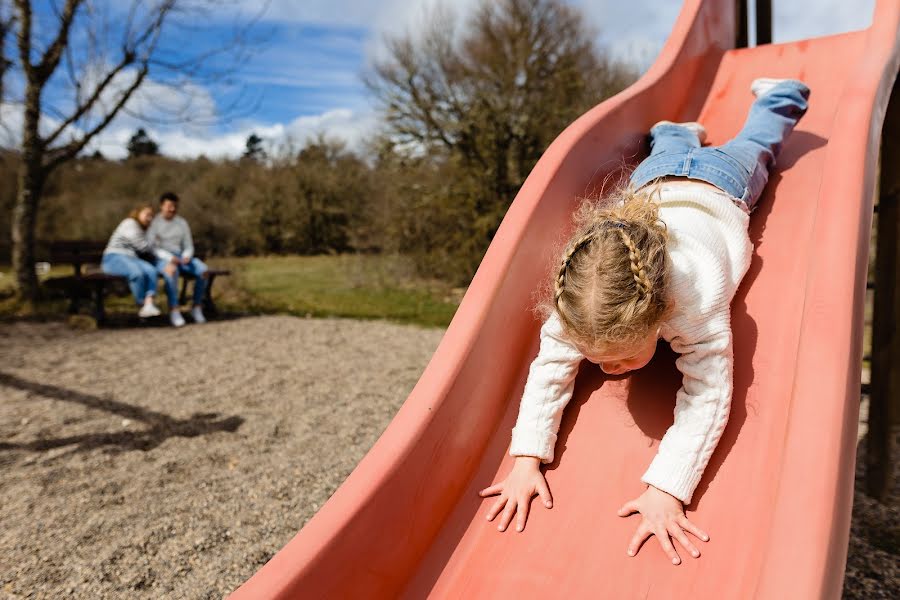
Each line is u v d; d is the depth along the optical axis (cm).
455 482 144
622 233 126
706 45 276
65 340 616
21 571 231
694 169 175
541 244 176
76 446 347
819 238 138
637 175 187
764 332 156
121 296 904
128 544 247
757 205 191
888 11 206
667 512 127
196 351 566
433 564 134
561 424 154
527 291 171
